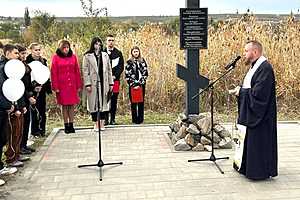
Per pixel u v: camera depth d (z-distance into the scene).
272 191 4.92
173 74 10.66
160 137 7.52
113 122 8.73
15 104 5.68
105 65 7.82
